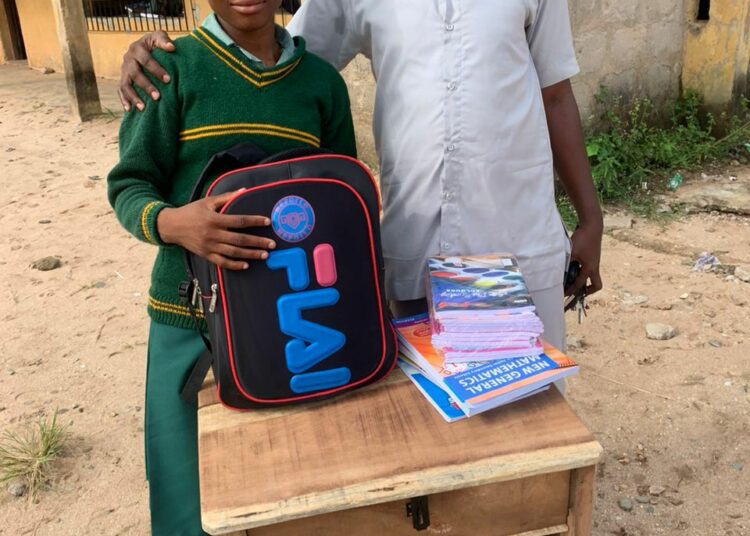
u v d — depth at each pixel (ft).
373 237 4.79
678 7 18.03
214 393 5.06
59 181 20.16
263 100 5.19
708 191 15.83
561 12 5.97
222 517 4.00
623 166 16.26
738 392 9.43
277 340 4.58
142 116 5.08
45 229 16.61
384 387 4.94
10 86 35.83
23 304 13.15
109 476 8.77
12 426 9.73
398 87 5.74
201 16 29.32
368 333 4.80
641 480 8.09
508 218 5.90
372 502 4.10
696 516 7.57
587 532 4.58
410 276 6.08
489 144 5.65
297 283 4.55
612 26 16.43
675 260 13.16
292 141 5.29
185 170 5.24
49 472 8.84
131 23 32.96
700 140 18.28
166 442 5.58
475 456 4.30
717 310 11.40
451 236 5.87
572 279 6.55
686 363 10.12
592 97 16.63
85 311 12.79
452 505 4.39
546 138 5.99
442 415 4.62
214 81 5.08
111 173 5.11
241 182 4.56
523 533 4.55
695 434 8.74
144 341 11.72
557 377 4.71
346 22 6.11
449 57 5.52
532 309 4.96
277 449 4.44
